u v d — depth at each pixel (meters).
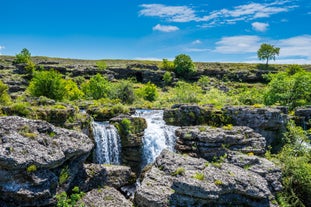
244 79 98.62
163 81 94.19
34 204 13.20
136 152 26.12
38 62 108.75
